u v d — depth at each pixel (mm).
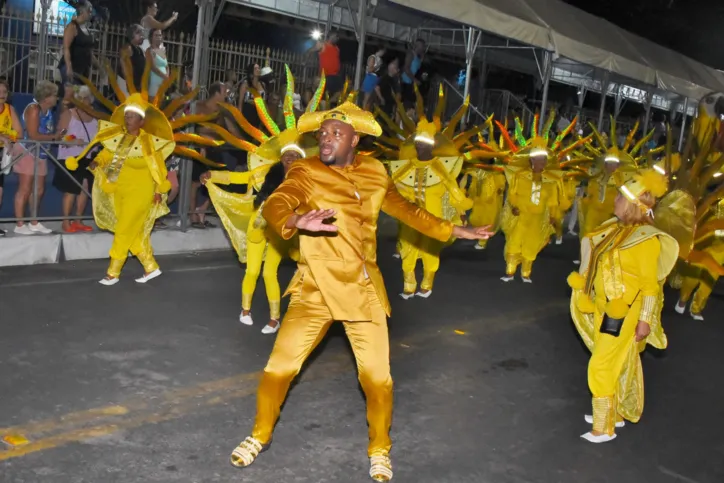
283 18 15359
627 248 5141
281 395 4543
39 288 7766
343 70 14258
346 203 4242
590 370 5438
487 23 12023
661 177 5141
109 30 12742
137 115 7840
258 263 7141
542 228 10414
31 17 12898
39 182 8922
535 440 5398
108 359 6059
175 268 9203
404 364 6754
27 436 4637
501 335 7961
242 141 6922
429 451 5027
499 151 10906
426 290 9211
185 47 13625
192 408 5309
